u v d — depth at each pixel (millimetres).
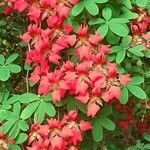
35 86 490
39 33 436
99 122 455
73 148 432
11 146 448
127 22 441
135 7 460
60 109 462
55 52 423
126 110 535
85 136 502
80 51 423
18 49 522
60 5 430
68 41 422
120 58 435
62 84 415
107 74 416
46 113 442
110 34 438
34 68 464
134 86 446
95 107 416
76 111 435
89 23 434
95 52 433
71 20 437
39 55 431
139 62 454
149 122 608
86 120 455
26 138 450
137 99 519
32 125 438
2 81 483
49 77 419
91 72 412
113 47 442
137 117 592
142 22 459
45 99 444
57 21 427
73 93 422
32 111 442
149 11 461
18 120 451
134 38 449
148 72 472
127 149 534
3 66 459
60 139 420
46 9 438
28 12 471
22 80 507
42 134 426
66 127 421
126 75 420
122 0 442
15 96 462
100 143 523
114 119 531
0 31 525
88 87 419
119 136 587
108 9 436
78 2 428
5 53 532
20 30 522
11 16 521
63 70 420
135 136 605
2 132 443
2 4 502
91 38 424
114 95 413
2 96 472
